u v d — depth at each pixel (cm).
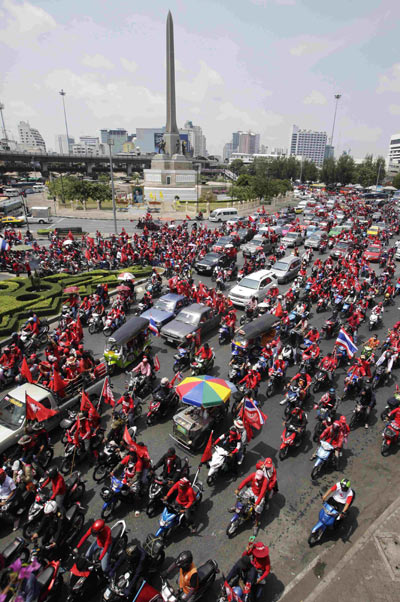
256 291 2330
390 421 1159
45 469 1060
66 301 2230
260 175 9112
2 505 868
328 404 1207
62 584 739
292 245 4119
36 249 3325
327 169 11875
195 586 672
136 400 1305
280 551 834
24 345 1647
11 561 730
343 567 800
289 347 1633
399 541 857
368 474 1070
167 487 916
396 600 738
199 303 2070
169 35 7475
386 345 1661
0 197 7756
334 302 2211
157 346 1850
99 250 3350
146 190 8056
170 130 8231
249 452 1153
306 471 1076
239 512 859
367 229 4700
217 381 1180
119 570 727
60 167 14112
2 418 1101
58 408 1200
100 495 932
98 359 1658
